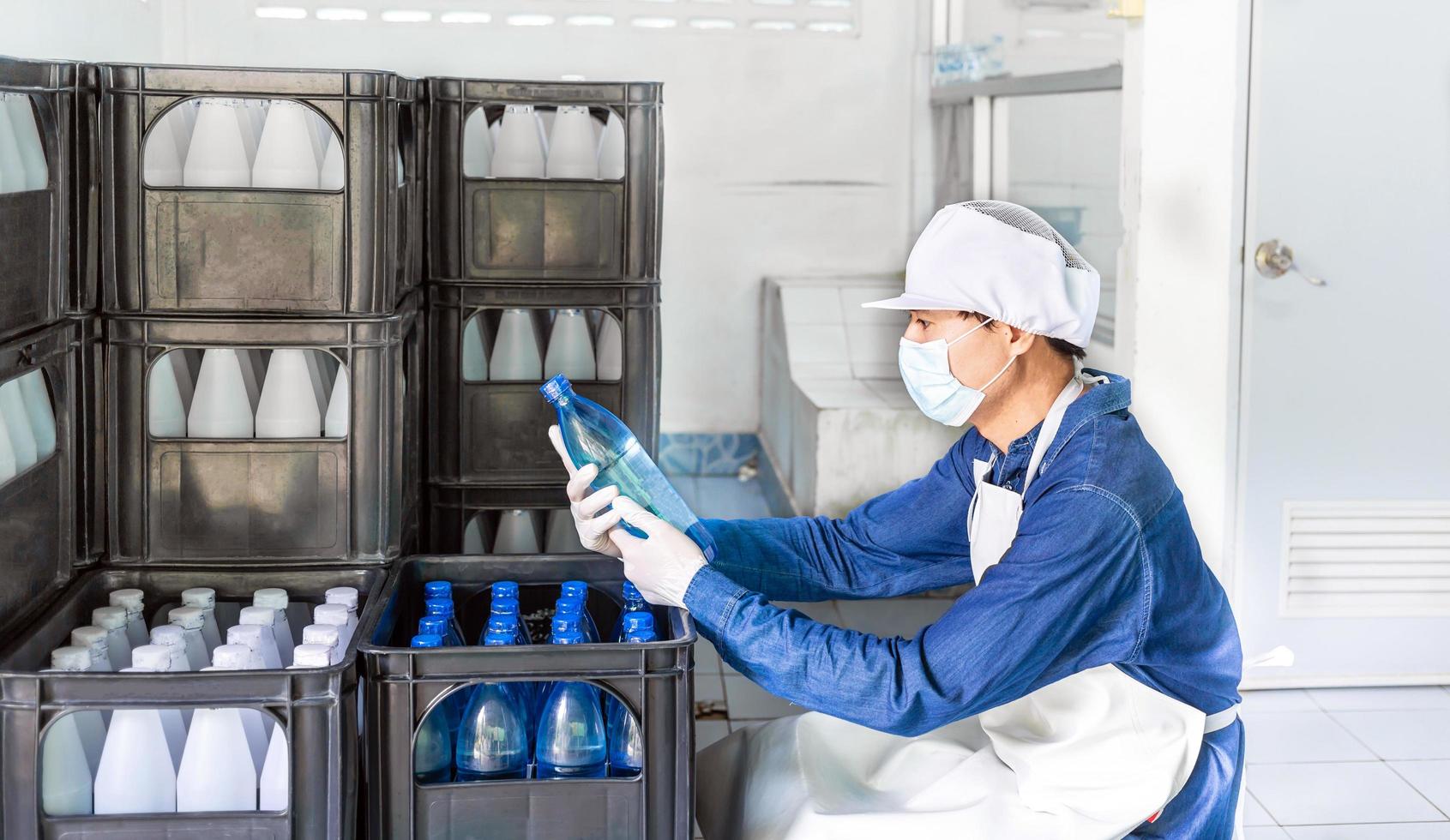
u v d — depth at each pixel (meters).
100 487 1.92
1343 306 2.87
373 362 1.94
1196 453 2.90
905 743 1.77
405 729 1.49
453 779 1.59
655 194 2.41
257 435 1.97
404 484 2.39
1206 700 1.59
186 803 1.50
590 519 1.57
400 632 1.82
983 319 1.49
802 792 1.65
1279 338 2.87
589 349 2.46
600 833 1.54
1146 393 2.92
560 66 4.67
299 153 1.94
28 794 1.43
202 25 4.41
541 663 1.50
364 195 1.89
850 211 4.89
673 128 4.78
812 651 1.47
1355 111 2.81
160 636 1.59
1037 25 4.45
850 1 4.77
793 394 4.25
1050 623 1.42
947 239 1.48
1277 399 2.89
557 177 2.42
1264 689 2.99
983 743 1.74
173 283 1.89
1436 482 2.95
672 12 4.70
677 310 4.90
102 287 1.88
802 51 4.78
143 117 1.85
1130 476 1.45
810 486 3.84
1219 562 2.90
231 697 1.44
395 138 1.94
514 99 2.38
